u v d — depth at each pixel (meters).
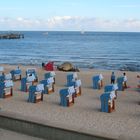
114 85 20.17
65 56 67.75
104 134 9.98
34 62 54.09
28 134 11.27
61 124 10.89
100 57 65.38
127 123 14.08
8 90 20.31
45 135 10.86
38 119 11.42
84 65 50.06
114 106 17.19
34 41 145.12
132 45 111.81
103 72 35.22
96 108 17.14
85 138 10.07
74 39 171.75
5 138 10.98
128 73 34.31
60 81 27.05
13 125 11.59
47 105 17.77
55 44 118.25
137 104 18.42
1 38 167.50
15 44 117.81
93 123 13.95
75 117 14.98
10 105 17.61
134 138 9.75
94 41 145.75
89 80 28.06
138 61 57.91
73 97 18.20
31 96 18.56
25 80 22.33
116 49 90.44
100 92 22.20
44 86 21.33
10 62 54.66
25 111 16.11
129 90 23.27
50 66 35.62
